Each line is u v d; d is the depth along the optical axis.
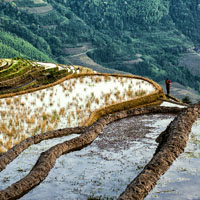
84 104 34.66
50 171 11.83
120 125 17.98
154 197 8.64
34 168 11.66
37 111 31.72
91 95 37.16
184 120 14.02
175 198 8.52
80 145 14.61
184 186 9.09
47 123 29.53
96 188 10.04
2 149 24.77
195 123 14.20
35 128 28.28
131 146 14.09
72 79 41.66
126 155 12.98
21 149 15.20
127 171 11.23
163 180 9.52
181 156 11.17
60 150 13.59
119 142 14.86
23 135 26.92
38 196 9.81
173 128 13.35
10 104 32.72
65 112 32.31
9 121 28.83
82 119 31.16
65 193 9.88
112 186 10.09
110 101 36.22
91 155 13.43
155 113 20.58
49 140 16.83
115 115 19.39
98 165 12.17
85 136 15.18
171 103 37.47
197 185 9.12
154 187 9.16
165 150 11.29
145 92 39.66
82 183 10.55
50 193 9.96
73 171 11.72
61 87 38.69
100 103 35.47
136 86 41.28
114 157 12.91
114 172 11.27
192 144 12.12
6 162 13.73
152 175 9.54
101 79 42.56
